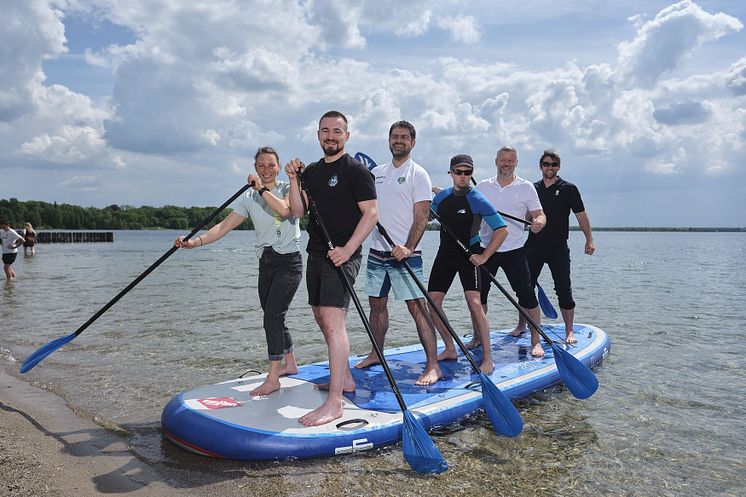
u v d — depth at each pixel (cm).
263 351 677
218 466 353
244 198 449
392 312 977
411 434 358
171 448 383
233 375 571
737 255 3544
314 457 362
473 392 453
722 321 898
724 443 396
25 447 380
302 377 475
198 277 1689
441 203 512
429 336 482
